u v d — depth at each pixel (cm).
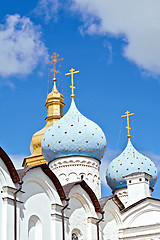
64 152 4512
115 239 4259
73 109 4753
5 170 3183
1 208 3120
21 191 3269
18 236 3169
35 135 5916
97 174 4559
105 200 4116
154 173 5162
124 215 4375
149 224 4300
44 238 3425
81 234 3806
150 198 4359
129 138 5362
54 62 6131
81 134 4522
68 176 4456
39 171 3484
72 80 4941
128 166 5094
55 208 3553
